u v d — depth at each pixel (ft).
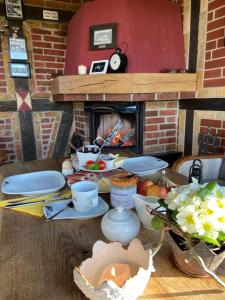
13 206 2.95
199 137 7.55
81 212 2.76
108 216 2.31
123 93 7.06
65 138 10.51
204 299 1.66
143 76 6.88
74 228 2.52
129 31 7.26
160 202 2.01
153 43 7.45
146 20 7.39
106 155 4.38
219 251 1.70
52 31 9.46
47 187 3.49
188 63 7.82
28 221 2.65
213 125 7.18
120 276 1.68
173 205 1.80
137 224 2.26
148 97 7.20
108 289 1.45
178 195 1.83
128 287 1.47
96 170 3.83
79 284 1.59
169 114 8.45
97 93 7.44
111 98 7.34
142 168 4.20
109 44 7.57
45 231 2.46
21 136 9.82
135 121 8.33
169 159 8.52
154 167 4.21
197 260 1.70
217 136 7.00
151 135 8.34
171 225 1.77
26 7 8.89
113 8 7.46
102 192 3.33
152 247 2.14
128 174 3.19
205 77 7.25
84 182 2.92
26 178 3.84
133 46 7.25
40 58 9.50
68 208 2.87
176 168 5.21
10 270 1.93
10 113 9.48
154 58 7.45
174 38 7.71
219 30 6.59
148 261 1.70
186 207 1.69
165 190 2.79
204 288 1.75
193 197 1.76
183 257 1.83
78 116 9.98
